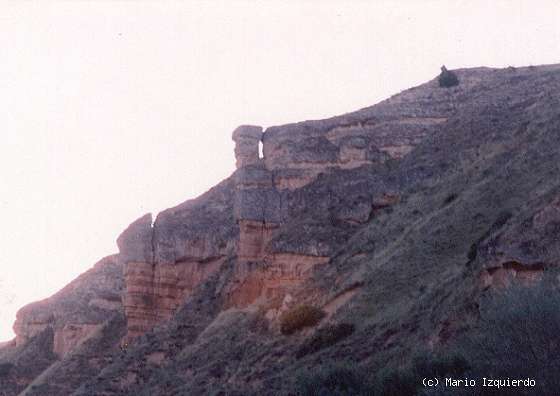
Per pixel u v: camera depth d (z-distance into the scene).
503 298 41.25
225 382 90.19
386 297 82.31
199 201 145.38
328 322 85.56
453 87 146.50
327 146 132.00
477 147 112.00
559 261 56.94
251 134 137.75
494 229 76.69
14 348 176.38
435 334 62.78
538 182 83.31
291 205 122.69
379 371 58.09
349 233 111.31
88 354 139.12
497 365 37.88
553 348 37.19
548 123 99.25
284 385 75.94
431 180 112.12
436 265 82.12
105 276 178.38
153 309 132.88
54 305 174.50
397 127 134.12
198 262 134.62
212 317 118.06
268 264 111.44
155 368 111.12
